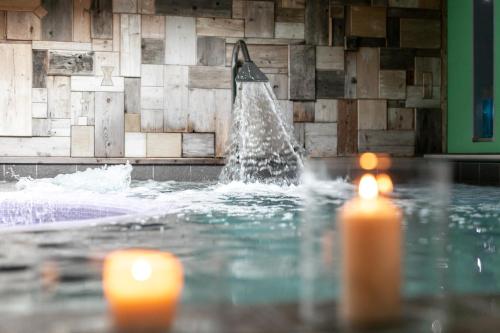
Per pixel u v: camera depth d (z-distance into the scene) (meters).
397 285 0.47
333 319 0.56
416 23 4.91
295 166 4.33
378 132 4.86
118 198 2.51
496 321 0.57
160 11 4.54
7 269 0.96
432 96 4.95
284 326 0.55
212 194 2.67
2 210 2.34
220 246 1.23
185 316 0.60
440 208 0.79
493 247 1.23
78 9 4.43
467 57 4.65
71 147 4.43
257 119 4.36
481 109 4.55
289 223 1.62
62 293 0.78
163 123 4.55
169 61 4.55
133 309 0.47
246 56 3.62
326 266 0.77
